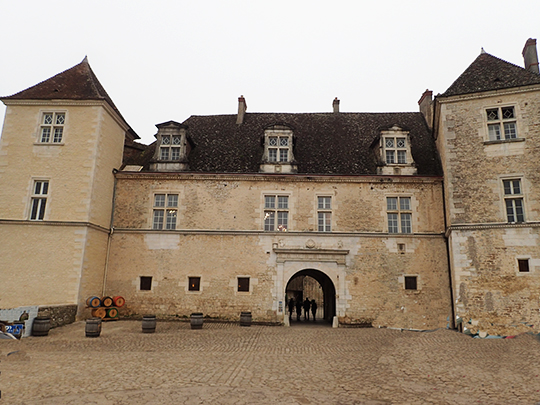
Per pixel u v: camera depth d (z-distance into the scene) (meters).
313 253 16.72
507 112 15.00
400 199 17.23
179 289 16.75
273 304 16.42
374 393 6.86
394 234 16.70
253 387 7.02
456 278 14.28
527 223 13.73
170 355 9.71
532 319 13.06
